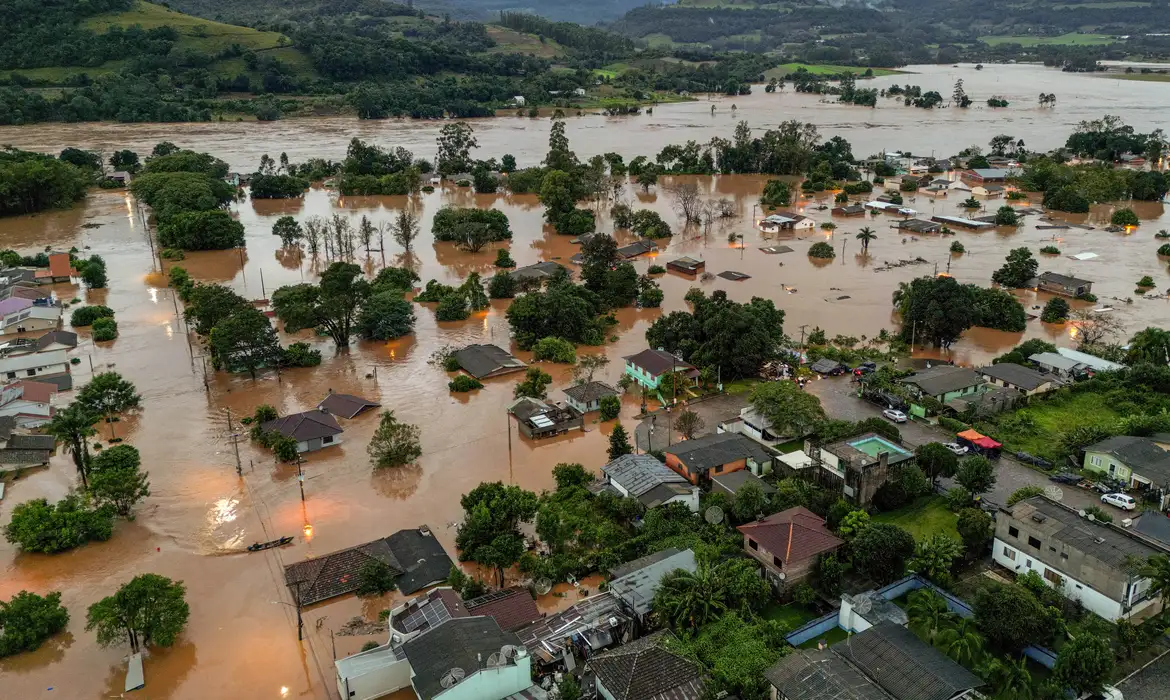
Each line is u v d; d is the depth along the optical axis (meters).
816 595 69.44
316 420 102.25
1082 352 122.62
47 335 130.88
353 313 139.25
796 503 79.94
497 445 101.31
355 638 67.00
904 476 83.75
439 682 55.53
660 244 199.12
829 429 95.06
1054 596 66.00
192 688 62.59
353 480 93.62
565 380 120.69
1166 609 65.69
